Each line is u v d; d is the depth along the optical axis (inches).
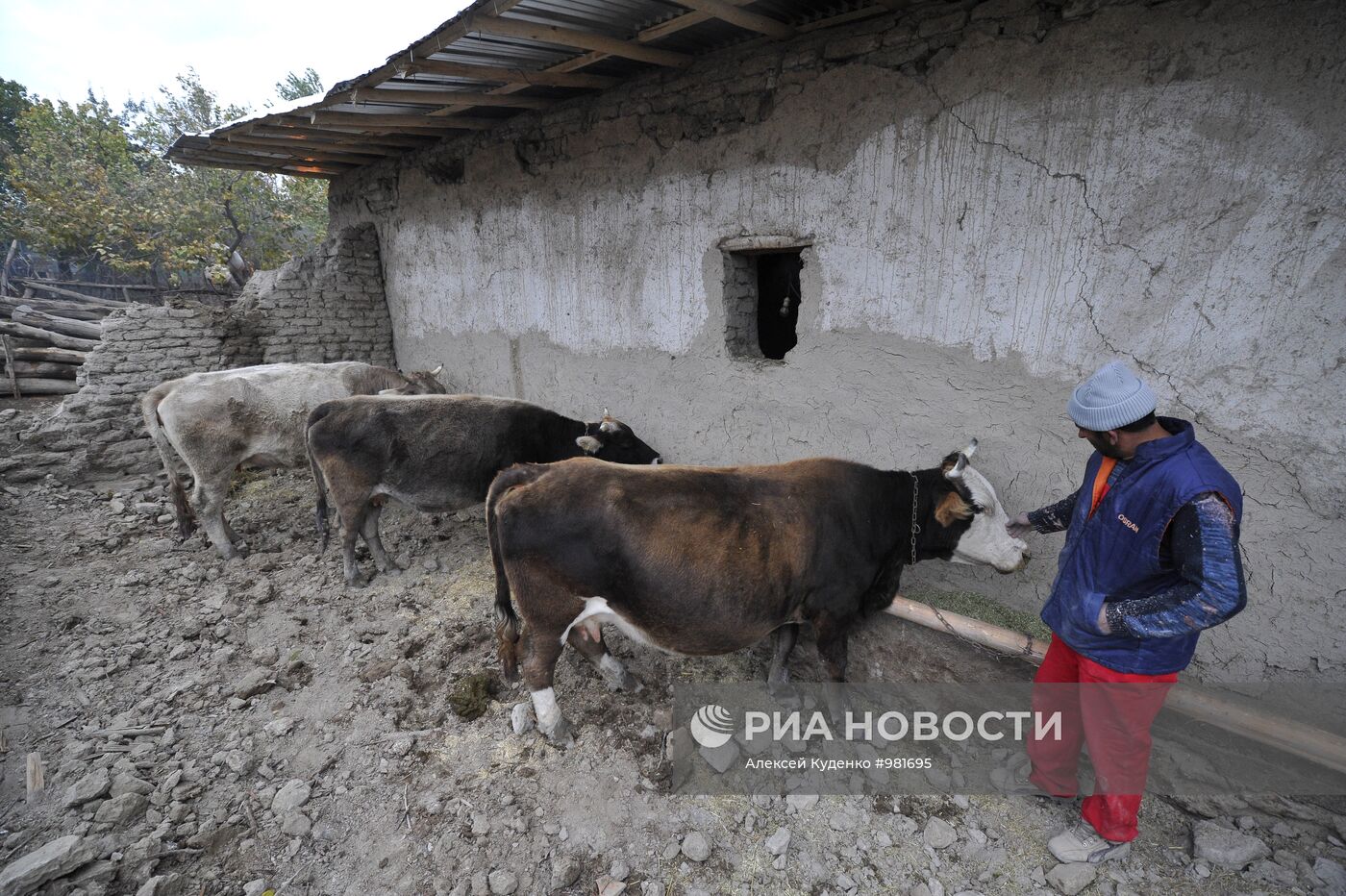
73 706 135.2
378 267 324.8
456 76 168.1
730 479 122.7
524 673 125.2
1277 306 104.1
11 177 659.4
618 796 115.9
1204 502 77.3
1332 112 95.0
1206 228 108.2
